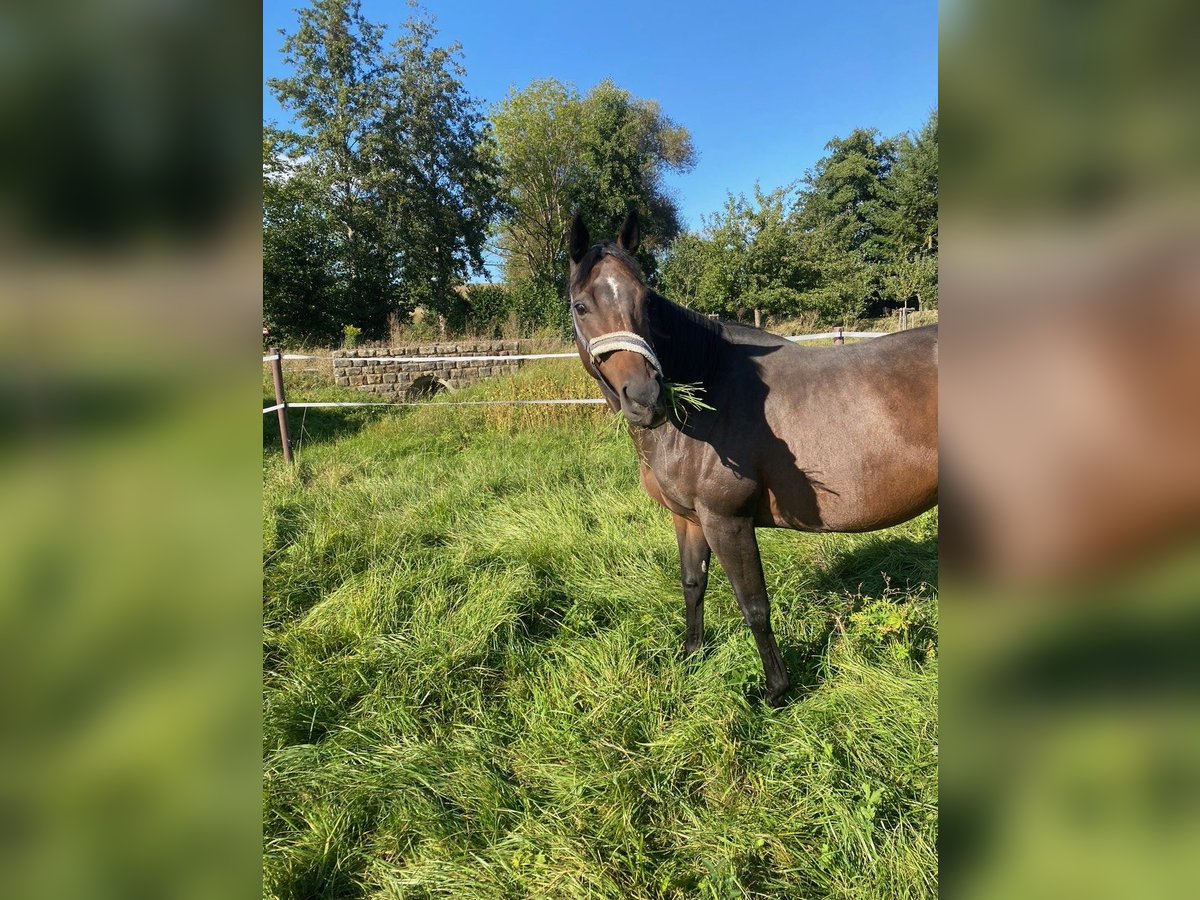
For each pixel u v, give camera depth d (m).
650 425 1.85
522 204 28.50
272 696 2.30
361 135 21.50
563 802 1.87
